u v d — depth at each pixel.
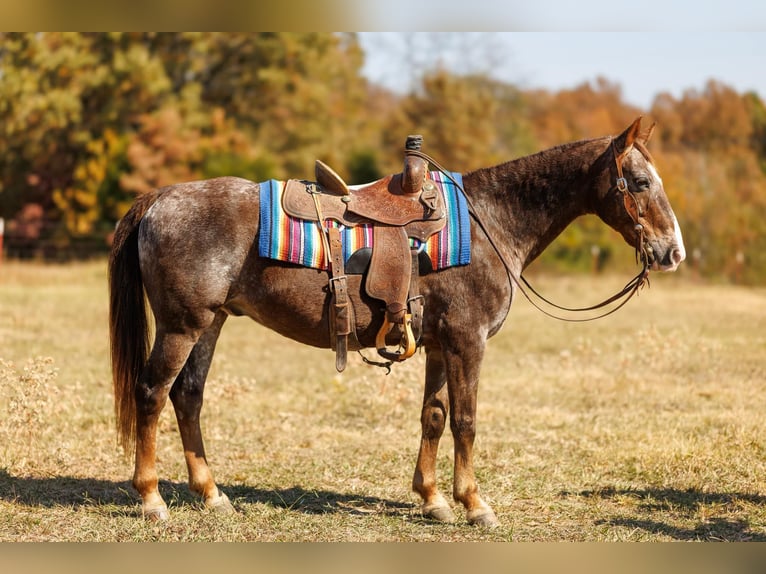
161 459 6.20
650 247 4.77
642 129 4.98
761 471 5.93
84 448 6.27
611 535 4.71
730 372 9.88
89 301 16.12
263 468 6.03
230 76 30.92
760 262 27.09
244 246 4.61
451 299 4.69
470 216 4.82
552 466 6.14
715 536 4.74
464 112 32.12
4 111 27.17
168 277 4.59
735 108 34.38
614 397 8.52
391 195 4.75
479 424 7.39
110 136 26.48
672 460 6.17
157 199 4.77
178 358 4.66
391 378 7.46
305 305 4.63
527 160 4.96
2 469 5.71
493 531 4.73
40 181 28.05
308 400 8.30
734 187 30.41
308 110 30.75
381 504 5.29
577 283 21.34
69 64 27.03
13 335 11.56
